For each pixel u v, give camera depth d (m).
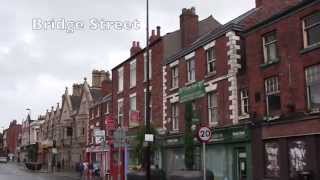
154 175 27.91
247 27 26.66
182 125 31.84
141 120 38.88
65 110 74.25
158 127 35.34
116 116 45.12
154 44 37.31
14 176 48.75
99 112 54.09
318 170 20.30
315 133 20.56
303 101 21.53
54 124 81.69
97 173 48.25
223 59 27.89
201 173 21.94
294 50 22.31
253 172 24.48
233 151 26.48
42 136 93.44
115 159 43.78
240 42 27.39
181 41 35.78
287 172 22.11
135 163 36.47
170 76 34.31
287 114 22.36
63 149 72.56
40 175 52.12
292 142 22.08
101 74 63.56
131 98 41.69
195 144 29.34
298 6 22.06
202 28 36.62
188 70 31.97
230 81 27.02
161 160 34.47
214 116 28.77
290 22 22.70
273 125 23.22
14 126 146.25
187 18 35.31
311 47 21.25
